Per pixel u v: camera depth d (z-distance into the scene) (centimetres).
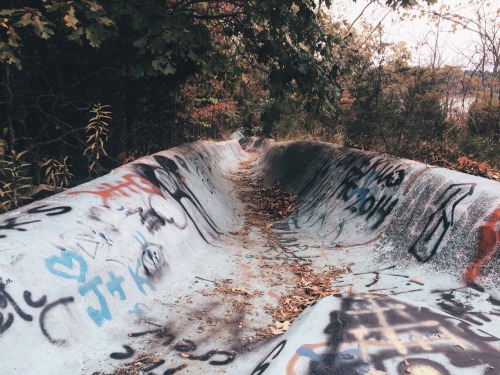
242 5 769
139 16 559
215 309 361
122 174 487
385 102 754
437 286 358
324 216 686
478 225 372
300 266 495
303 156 1091
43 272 279
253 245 588
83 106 695
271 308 375
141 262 378
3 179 458
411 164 562
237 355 287
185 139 1359
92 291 307
